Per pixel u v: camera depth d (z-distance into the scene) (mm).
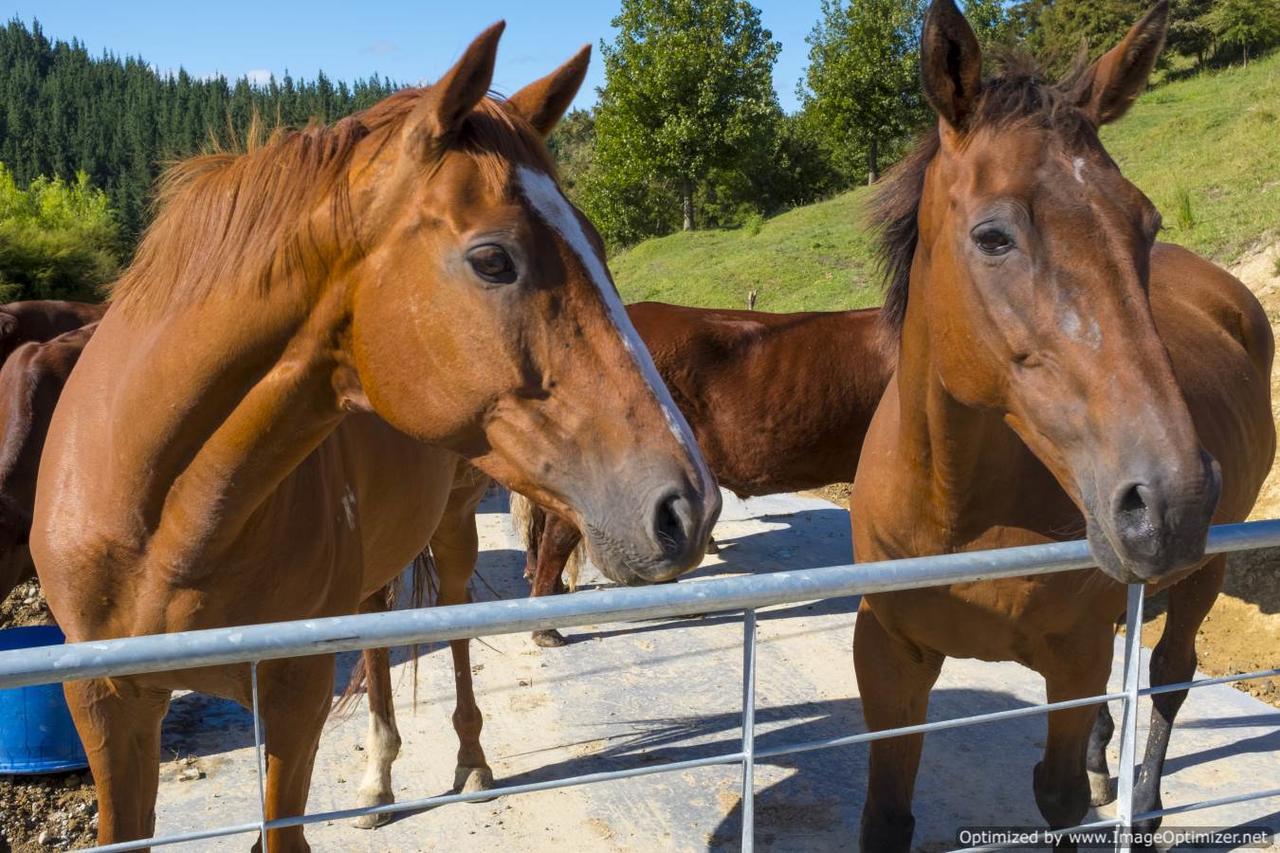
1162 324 3043
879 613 2432
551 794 3371
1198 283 3484
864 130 33156
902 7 31953
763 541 6250
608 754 3670
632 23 34094
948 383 1984
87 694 1862
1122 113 1968
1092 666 2371
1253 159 11836
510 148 1597
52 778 3377
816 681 4297
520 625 1396
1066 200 1711
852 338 4797
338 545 2172
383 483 2572
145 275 1860
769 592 1516
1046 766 2512
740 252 23766
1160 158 15156
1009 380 1813
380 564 2785
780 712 4008
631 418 1510
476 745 3441
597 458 1519
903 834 2486
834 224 23594
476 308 1531
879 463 2436
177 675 1911
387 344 1623
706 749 3701
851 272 17875
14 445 4012
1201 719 3734
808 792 3402
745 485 4914
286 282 1675
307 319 1696
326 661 2033
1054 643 2357
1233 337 3383
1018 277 1736
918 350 2139
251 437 1747
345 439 2309
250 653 1278
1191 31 26781
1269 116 14312
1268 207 9062
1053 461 1782
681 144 33656
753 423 4750
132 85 92375
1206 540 1639
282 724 1998
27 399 4094
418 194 1570
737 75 33781
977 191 1820
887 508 2400
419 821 3207
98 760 1942
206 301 1707
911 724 2508
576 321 1538
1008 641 2350
